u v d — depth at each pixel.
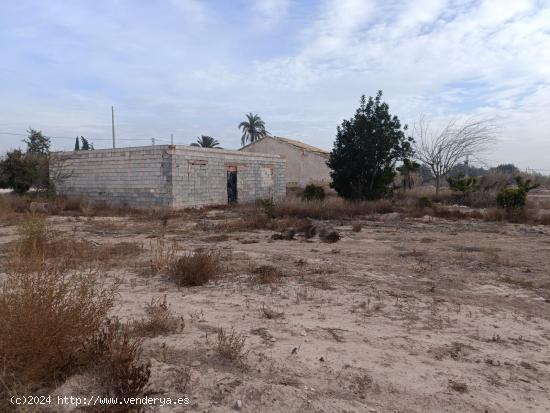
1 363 3.38
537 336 5.35
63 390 3.38
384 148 24.94
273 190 32.34
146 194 24.34
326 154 45.81
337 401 3.50
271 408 3.31
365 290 7.11
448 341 5.04
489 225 16.86
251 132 73.56
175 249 9.73
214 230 15.41
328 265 9.10
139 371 3.44
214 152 26.45
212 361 4.12
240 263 9.16
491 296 7.03
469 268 9.18
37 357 3.45
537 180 45.16
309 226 14.91
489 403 3.66
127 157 24.88
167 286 7.11
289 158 44.97
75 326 3.74
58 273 4.54
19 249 6.52
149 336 4.70
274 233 14.57
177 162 23.64
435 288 7.44
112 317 5.19
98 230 15.30
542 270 9.05
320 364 4.20
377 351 4.64
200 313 5.69
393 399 3.64
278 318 5.59
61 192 27.69
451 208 23.33
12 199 23.75
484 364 4.45
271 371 3.99
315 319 5.62
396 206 22.83
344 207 21.05
